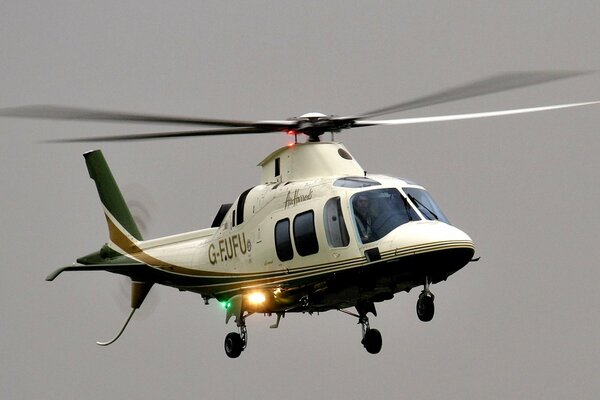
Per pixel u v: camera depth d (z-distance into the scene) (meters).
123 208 87.81
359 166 69.75
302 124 68.94
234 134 68.75
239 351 74.31
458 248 61.88
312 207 66.75
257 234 71.25
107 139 63.06
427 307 63.53
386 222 63.84
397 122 68.12
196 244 79.31
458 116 66.88
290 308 70.19
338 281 65.19
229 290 74.62
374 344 71.75
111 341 84.69
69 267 80.69
